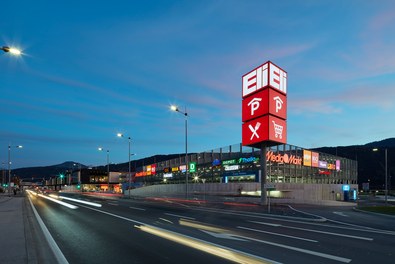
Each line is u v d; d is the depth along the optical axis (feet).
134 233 43.83
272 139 100.63
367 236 43.60
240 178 184.34
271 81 101.76
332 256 30.48
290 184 184.34
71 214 73.05
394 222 64.95
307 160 203.92
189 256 29.66
